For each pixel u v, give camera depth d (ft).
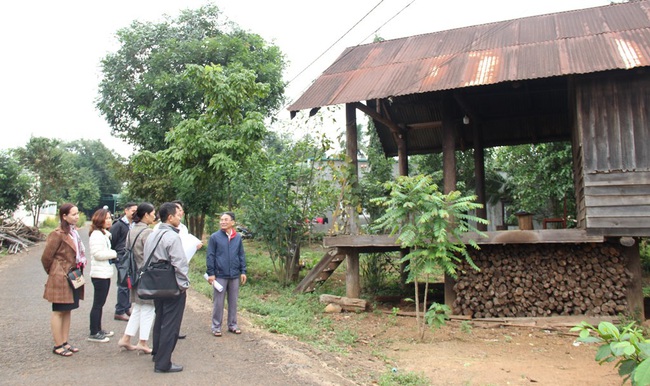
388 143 45.09
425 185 23.66
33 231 85.61
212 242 22.56
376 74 32.68
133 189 66.95
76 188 178.19
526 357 21.70
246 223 39.50
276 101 69.05
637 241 27.43
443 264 23.81
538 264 28.27
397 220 24.17
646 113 25.68
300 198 39.37
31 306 29.12
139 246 19.04
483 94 36.32
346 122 32.53
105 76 67.82
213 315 22.43
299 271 42.88
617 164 25.82
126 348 19.58
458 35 36.52
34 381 16.05
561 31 31.22
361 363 19.92
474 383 17.88
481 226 41.09
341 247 32.27
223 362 18.58
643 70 24.93
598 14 32.60
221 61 65.72
